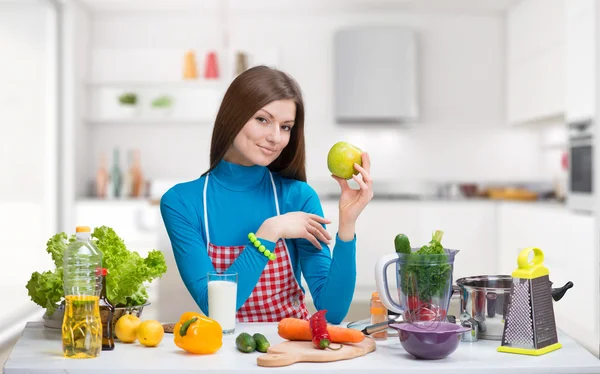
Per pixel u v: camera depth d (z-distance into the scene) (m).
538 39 5.93
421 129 6.90
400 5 6.61
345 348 1.49
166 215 2.03
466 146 6.89
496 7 6.62
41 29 6.14
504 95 6.88
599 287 4.36
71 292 1.50
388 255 1.64
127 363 1.43
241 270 1.85
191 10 6.73
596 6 4.55
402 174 6.91
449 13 6.84
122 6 6.56
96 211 6.31
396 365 1.41
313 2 6.47
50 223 6.23
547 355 1.50
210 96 6.73
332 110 6.79
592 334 4.41
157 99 6.64
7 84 5.31
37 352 1.54
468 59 6.86
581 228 4.61
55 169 6.24
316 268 2.01
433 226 6.33
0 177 5.08
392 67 6.53
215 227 2.05
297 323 1.58
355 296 5.68
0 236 5.08
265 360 1.40
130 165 6.82
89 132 6.83
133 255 1.75
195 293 1.91
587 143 4.66
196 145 6.88
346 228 1.86
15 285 5.41
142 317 3.82
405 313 1.54
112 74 6.71
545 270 1.56
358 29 6.55
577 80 4.89
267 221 1.91
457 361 1.45
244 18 6.81
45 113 6.22
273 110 1.92
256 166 2.10
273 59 6.78
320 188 6.85
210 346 1.50
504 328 1.54
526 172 6.89
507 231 6.12
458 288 1.72
